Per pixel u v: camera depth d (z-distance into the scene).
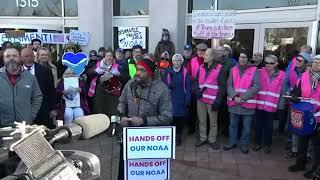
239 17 8.43
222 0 8.69
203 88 6.01
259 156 5.72
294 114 4.86
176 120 6.21
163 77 6.15
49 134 1.18
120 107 3.83
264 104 5.74
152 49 9.16
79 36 9.03
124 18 9.87
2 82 3.66
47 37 8.48
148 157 3.49
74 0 10.28
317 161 4.82
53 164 1.04
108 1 9.79
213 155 5.75
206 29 7.00
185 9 9.02
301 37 7.52
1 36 8.16
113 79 6.25
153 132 3.45
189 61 6.64
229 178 4.85
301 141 5.00
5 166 1.10
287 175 4.97
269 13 7.98
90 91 6.65
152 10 9.02
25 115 3.76
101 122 1.39
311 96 4.96
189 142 6.44
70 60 6.18
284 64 7.48
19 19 10.58
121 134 3.63
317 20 7.12
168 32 8.59
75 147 5.86
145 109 3.64
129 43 9.24
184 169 5.13
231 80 5.81
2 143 1.12
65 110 6.14
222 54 6.04
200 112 6.16
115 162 5.20
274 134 6.96
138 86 3.68
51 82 4.87
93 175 1.19
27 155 1.01
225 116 6.58
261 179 4.83
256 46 8.22
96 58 7.69
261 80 5.73
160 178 3.60
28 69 4.64
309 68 5.23
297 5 7.59
